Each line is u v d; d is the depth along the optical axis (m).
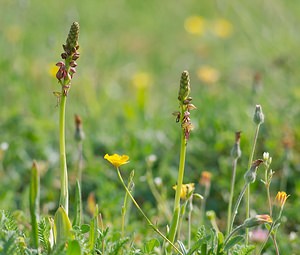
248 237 5.61
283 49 12.20
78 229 4.84
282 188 7.82
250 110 9.25
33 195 4.61
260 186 8.20
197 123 9.30
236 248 5.08
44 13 15.95
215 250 4.96
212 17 17.28
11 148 8.84
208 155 8.76
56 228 4.63
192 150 8.84
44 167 8.66
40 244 5.03
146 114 10.04
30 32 14.26
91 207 7.07
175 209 4.89
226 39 15.09
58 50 11.47
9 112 9.59
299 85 10.80
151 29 16.66
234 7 13.53
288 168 8.43
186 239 6.00
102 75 12.77
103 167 8.48
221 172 8.48
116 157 4.93
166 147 9.02
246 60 13.65
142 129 9.44
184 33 16.55
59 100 4.71
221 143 8.72
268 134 8.88
